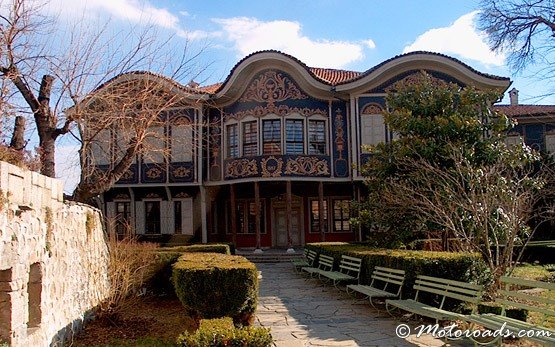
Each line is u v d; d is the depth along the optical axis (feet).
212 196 81.61
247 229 82.23
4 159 21.99
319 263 52.44
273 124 74.18
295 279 49.96
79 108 39.06
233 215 75.00
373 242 50.93
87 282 29.63
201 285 25.79
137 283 37.60
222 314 25.72
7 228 17.88
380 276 35.27
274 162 71.87
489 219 36.06
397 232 47.32
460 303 28.96
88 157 43.88
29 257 20.04
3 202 17.57
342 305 35.32
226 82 73.67
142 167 76.43
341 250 45.62
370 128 72.18
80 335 26.99
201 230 76.69
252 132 74.84
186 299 25.95
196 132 68.69
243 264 28.30
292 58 72.59
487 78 70.08
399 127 50.03
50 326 22.59
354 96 73.05
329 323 29.35
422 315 27.30
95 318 30.48
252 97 74.69
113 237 36.50
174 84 45.52
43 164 37.58
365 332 26.73
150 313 33.94
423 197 41.24
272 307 35.06
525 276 43.14
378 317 30.76
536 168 62.18
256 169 72.13
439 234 47.32
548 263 55.47
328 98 74.69
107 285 33.94
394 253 34.91
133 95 44.29
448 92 50.42
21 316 18.90
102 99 40.75
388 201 47.34
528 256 56.39
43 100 38.09
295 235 81.10
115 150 48.70
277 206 82.58
